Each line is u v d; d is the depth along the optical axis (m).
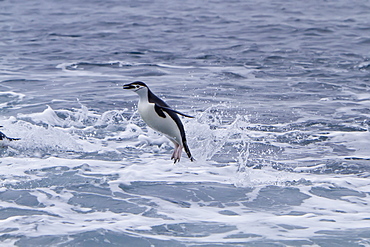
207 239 10.88
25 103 24.08
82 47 43.50
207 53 40.53
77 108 23.38
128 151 17.84
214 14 67.88
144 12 69.81
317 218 12.12
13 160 16.33
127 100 25.27
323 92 27.77
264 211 12.66
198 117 21.80
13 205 12.62
